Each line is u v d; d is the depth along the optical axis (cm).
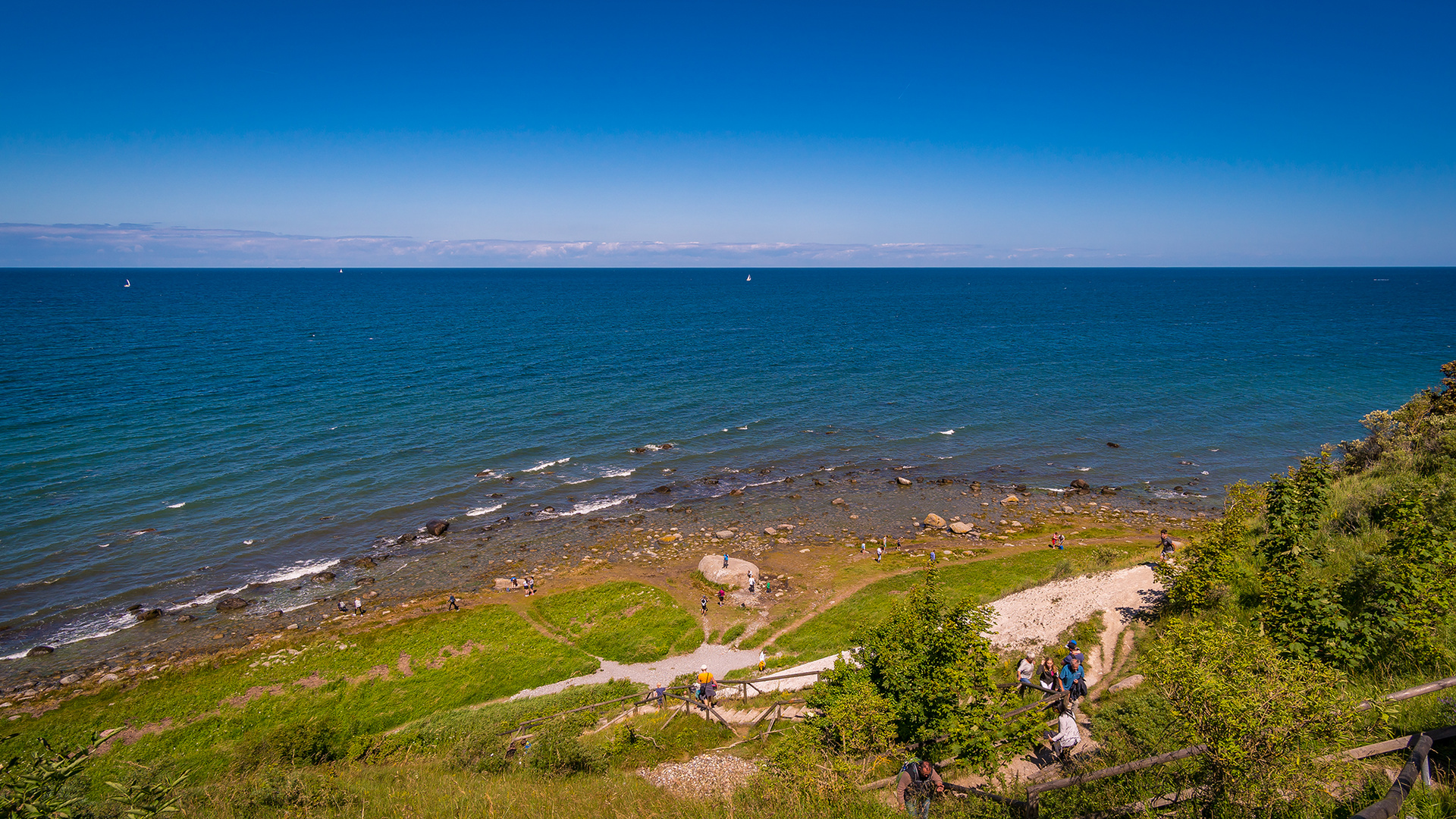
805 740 1304
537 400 7881
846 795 1075
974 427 7069
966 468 6009
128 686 3108
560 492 5469
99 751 2681
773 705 2234
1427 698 946
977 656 1440
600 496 5409
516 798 1295
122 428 6284
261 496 5141
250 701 2995
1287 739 726
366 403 7494
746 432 6912
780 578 4134
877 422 7262
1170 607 2138
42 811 670
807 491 5519
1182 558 2172
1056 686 1547
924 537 4703
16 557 4181
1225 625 871
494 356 10450
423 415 7144
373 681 3139
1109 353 11112
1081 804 904
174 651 3425
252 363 9300
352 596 3978
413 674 3192
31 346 9912
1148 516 4959
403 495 5303
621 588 3997
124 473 5347
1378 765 792
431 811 1202
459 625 3594
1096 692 1609
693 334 13412
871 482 5719
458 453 6134
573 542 4666
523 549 4569
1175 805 802
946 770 1277
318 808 1244
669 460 6150
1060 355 11019
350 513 4981
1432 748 785
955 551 4419
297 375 8669
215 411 6944
